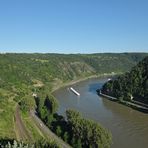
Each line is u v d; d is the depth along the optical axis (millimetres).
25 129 124000
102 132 100062
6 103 165250
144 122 145375
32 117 146625
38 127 130125
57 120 130500
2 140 84562
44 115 142625
